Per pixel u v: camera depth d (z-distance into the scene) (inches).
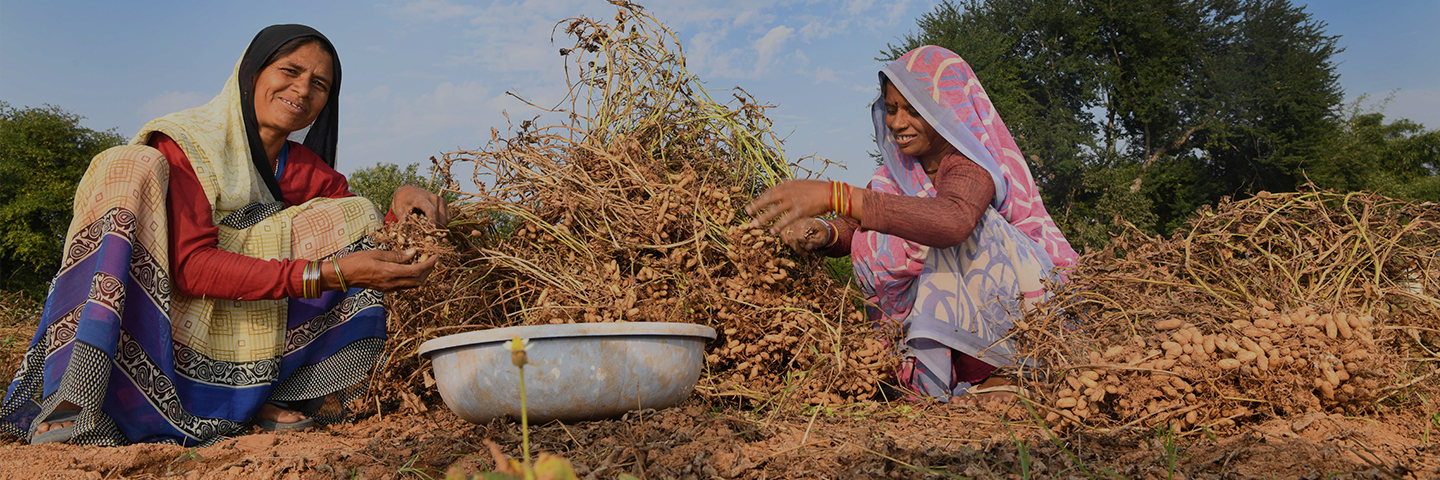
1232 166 1243.8
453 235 122.1
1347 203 121.0
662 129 137.8
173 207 101.8
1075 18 1203.2
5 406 98.3
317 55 114.7
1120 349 92.6
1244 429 87.4
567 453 79.7
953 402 108.3
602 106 138.8
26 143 1301.7
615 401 89.0
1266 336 91.1
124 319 96.9
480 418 92.1
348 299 115.7
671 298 115.3
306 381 114.0
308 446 94.7
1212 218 126.1
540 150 130.8
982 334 114.5
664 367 91.4
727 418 92.4
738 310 113.8
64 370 93.9
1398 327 103.5
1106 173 1119.0
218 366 105.6
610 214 122.4
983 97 124.3
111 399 95.9
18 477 79.6
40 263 1240.2
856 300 134.1
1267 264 119.6
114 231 95.4
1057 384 93.9
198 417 103.0
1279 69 1160.2
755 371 112.3
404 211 115.3
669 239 120.6
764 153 140.3
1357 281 113.8
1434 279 111.5
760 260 116.6
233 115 111.0
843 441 86.4
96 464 85.1
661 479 70.3
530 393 87.0
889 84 121.3
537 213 125.2
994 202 118.1
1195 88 1195.9
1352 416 90.7
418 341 119.3
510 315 119.4
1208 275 118.0
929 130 120.5
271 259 105.2
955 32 1246.3
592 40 141.6
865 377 110.7
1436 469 70.6
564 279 115.8
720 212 122.0
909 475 70.8
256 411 107.9
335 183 127.9
